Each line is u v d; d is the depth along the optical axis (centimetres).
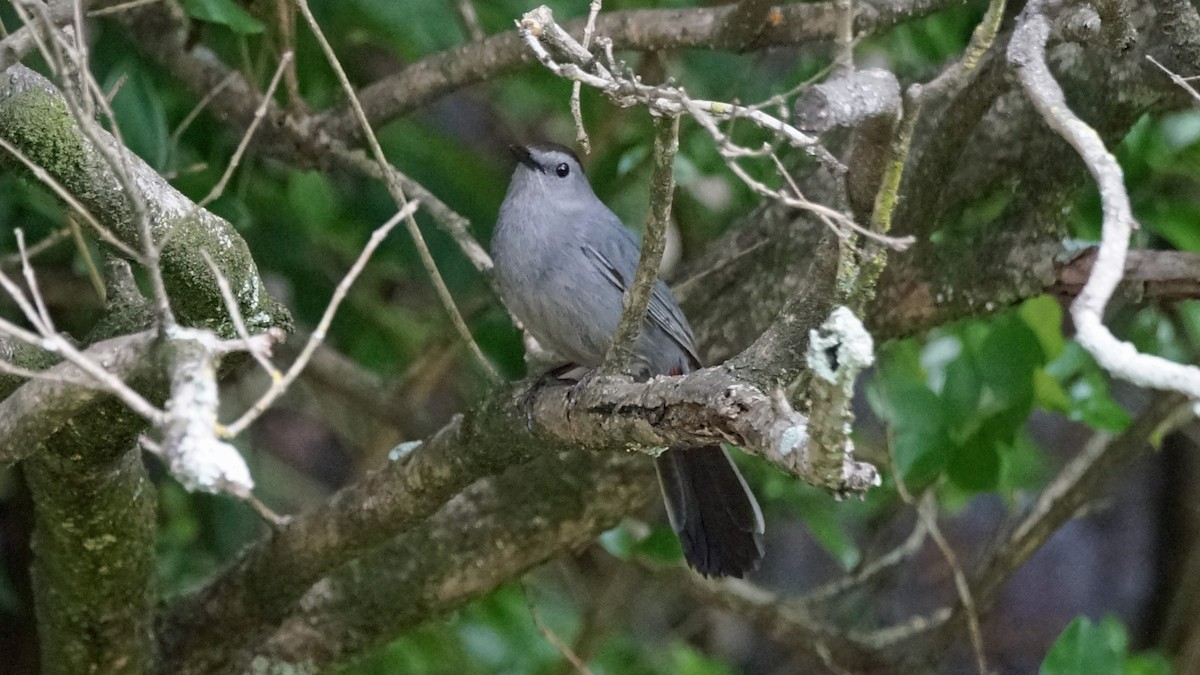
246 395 1294
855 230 532
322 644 939
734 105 546
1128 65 866
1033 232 888
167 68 995
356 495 852
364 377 1176
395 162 1126
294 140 967
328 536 862
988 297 895
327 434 1634
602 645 1310
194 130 1023
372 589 940
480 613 1200
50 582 836
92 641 859
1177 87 864
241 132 979
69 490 751
